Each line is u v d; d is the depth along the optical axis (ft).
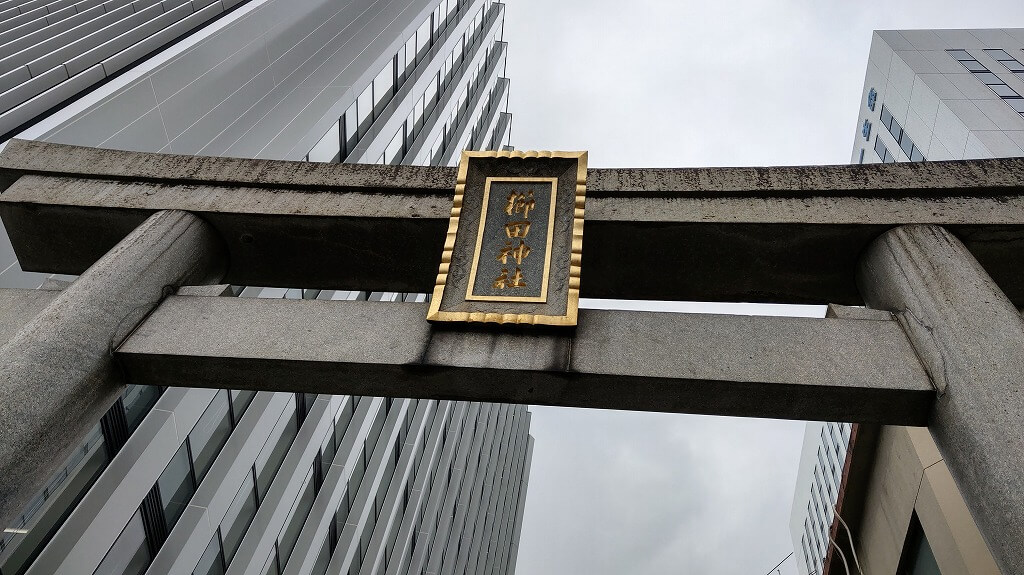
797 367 15.44
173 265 19.26
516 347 16.31
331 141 59.11
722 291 20.88
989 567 21.52
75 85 43.04
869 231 18.75
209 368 16.72
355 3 78.64
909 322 16.17
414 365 15.94
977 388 13.93
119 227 21.68
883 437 28.17
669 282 20.85
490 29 129.80
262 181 21.79
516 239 18.35
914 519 26.17
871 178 19.70
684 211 19.49
